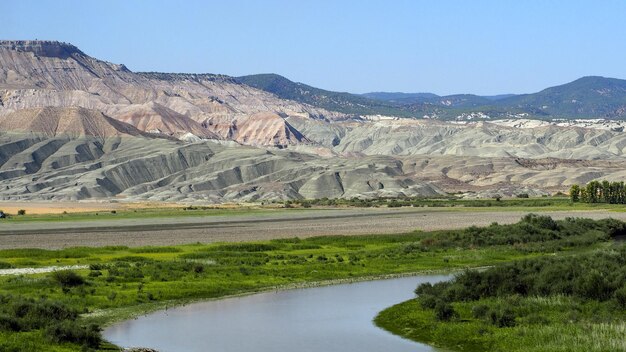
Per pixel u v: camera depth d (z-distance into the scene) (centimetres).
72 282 7600
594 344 5012
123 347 5366
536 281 6938
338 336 5838
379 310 6912
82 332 5216
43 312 5744
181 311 6831
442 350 5388
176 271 8931
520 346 5228
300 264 9950
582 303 6412
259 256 10781
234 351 5369
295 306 7131
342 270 9519
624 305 6203
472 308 6294
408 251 11731
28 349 4812
